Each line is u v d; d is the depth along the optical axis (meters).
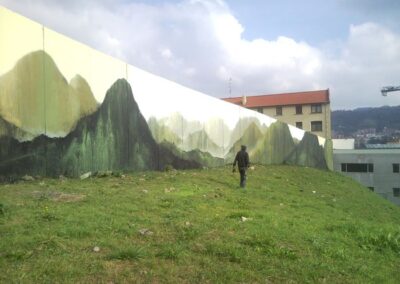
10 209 7.62
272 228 8.11
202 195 12.30
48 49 12.73
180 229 7.29
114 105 15.98
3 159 11.07
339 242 7.98
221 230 7.53
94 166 14.77
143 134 17.91
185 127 21.69
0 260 5.11
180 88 21.25
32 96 12.09
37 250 5.53
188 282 5.11
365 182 61.78
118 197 10.05
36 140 12.21
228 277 5.34
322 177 33.03
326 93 76.69
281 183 21.19
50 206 8.26
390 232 8.98
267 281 5.45
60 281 4.68
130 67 17.08
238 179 19.00
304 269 5.99
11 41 11.34
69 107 13.60
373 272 6.50
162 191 12.18
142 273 5.17
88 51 14.58
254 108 79.50
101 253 5.70
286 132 39.56
